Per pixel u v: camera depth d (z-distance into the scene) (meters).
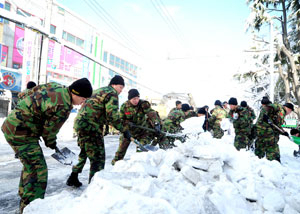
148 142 4.11
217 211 1.55
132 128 3.94
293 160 5.59
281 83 23.06
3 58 14.29
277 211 1.81
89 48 20.81
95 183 1.43
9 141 1.86
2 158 4.66
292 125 19.36
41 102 1.83
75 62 19.17
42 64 9.03
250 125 5.46
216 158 2.34
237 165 2.46
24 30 15.35
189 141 2.75
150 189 1.49
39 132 1.95
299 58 19.70
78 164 2.95
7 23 14.42
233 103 5.30
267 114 4.53
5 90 13.96
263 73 21.98
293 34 21.41
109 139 9.88
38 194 1.78
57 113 1.87
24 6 14.33
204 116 7.05
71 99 1.95
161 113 14.75
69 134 9.77
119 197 1.25
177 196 1.58
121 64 25.88
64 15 17.83
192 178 1.96
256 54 20.67
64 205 1.39
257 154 4.70
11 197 2.57
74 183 2.97
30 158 1.83
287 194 2.12
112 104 2.70
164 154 2.38
